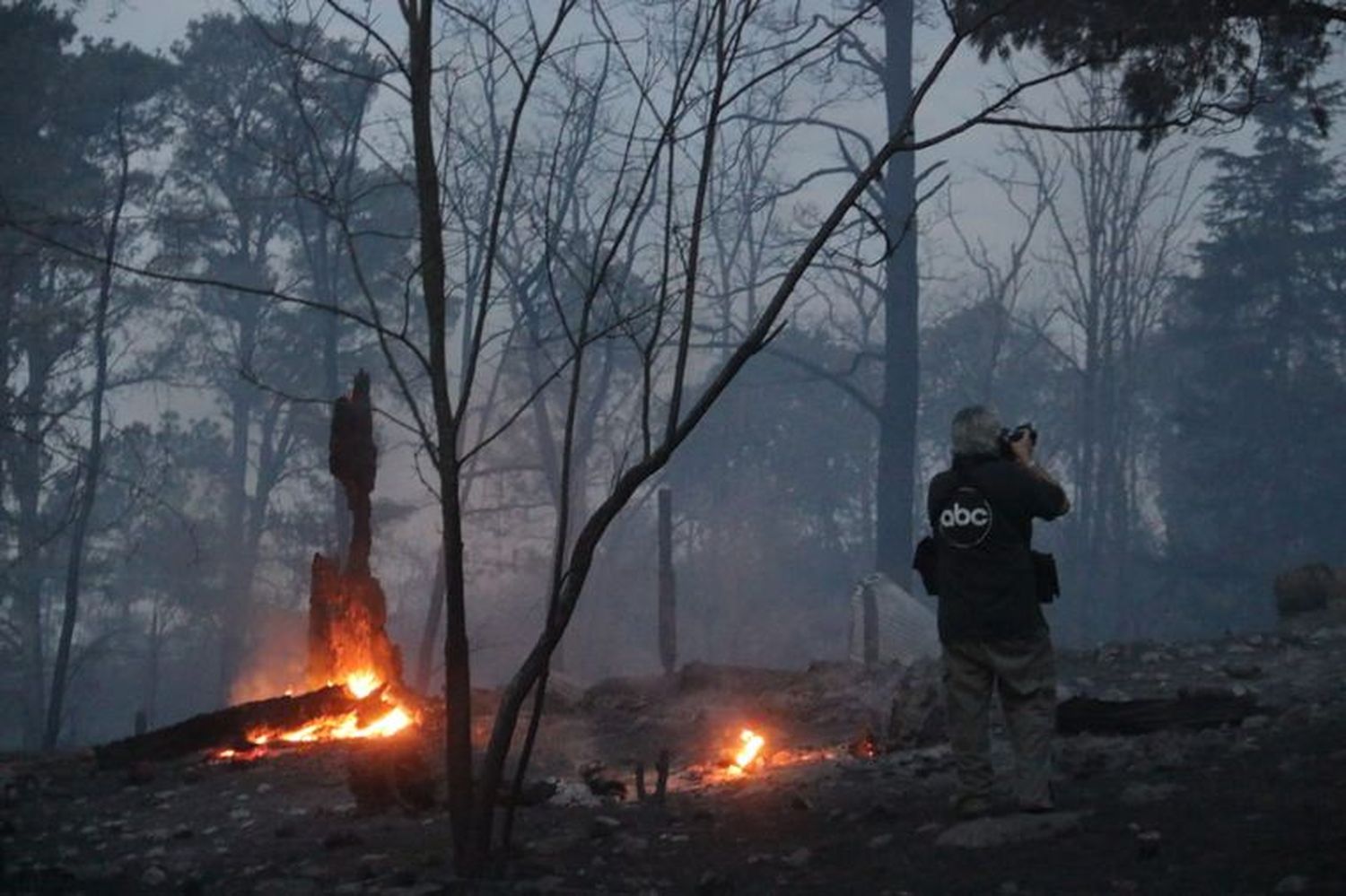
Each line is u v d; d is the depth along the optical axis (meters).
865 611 19.81
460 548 7.05
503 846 7.20
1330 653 13.11
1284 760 7.92
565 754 12.23
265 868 7.80
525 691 7.07
